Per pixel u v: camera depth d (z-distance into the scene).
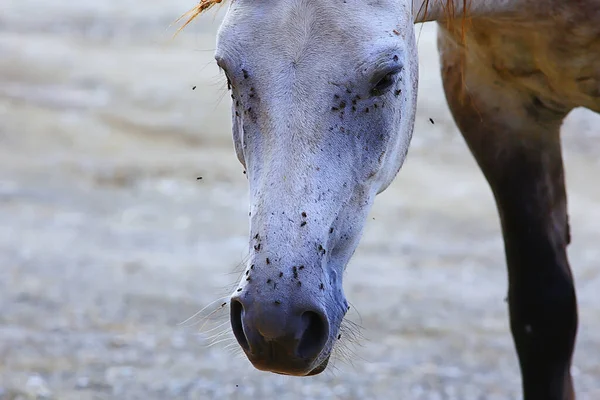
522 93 6.89
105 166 25.25
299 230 4.75
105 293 14.33
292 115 4.85
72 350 11.33
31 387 9.70
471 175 26.12
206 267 16.66
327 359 5.00
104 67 36.56
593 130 28.84
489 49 6.57
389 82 4.99
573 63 6.30
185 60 38.09
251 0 5.00
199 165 25.83
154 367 10.81
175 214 21.39
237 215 21.67
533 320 7.22
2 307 13.15
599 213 22.64
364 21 4.91
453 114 7.24
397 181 25.19
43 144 26.83
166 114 31.05
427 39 34.22
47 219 20.11
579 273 17.81
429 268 17.78
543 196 7.21
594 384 11.01
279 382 10.41
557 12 6.07
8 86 32.97
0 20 43.88
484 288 16.39
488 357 12.04
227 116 31.08
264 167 4.86
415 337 12.91
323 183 4.84
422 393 10.29
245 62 4.91
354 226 5.11
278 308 4.64
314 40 4.88
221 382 10.33
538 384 7.27
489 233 21.03
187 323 12.88
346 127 4.93
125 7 47.62
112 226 19.94
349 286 15.95
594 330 13.81
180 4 48.84
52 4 47.81
